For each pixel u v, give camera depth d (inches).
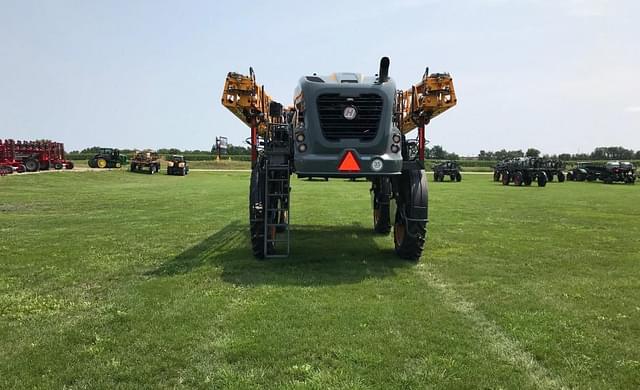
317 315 176.2
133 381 127.1
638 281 233.5
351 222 446.6
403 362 137.7
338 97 246.1
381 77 256.1
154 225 422.3
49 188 935.7
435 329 163.9
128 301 195.5
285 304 189.2
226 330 161.6
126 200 677.9
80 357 141.6
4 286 220.1
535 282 230.4
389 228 374.3
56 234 370.0
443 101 293.1
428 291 212.1
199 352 144.4
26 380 127.4
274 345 148.4
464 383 125.3
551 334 160.1
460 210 557.9
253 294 204.1
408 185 273.0
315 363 136.6
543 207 598.9
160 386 124.2
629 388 124.0
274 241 280.7
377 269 253.4
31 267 258.2
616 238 361.1
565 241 346.6
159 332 160.4
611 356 143.3
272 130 303.4
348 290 211.0
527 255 295.7
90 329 164.1
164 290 211.6
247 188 985.5
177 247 316.8
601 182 1433.3
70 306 190.5
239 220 457.7
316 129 245.6
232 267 255.9
